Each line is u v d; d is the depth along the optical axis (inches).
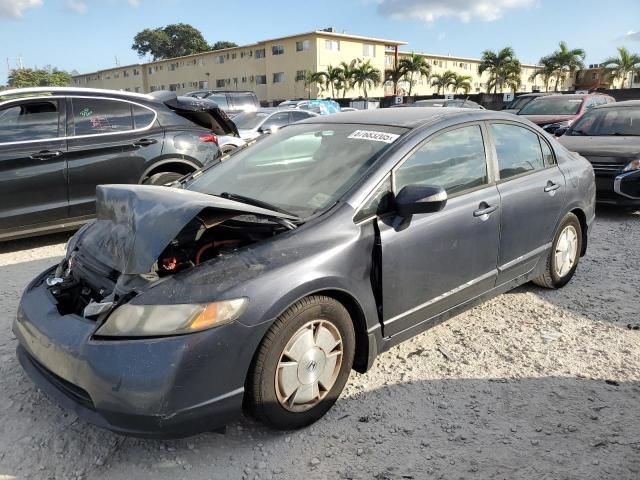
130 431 92.8
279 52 2113.7
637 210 319.0
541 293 183.3
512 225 151.2
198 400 93.7
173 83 2623.0
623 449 103.7
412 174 129.3
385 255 118.3
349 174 126.0
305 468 100.6
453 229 132.7
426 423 113.2
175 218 99.7
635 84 1996.8
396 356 141.6
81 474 99.7
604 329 156.0
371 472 99.1
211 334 93.6
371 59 2165.4
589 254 229.9
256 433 110.6
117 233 116.8
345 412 117.2
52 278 124.9
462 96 1371.8
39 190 226.1
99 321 98.4
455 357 140.7
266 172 141.2
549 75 2097.7
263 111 557.9
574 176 178.2
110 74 2957.7
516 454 103.1
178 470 100.4
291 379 106.0
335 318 111.6
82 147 233.8
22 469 100.8
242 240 116.4
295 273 103.3
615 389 124.8
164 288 97.0
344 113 163.2
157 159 251.1
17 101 223.6
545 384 127.5
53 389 104.2
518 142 162.4
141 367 90.6
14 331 118.4
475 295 145.1
